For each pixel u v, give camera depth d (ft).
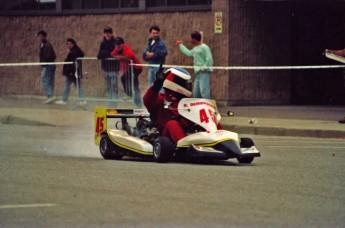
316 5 158.71
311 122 127.24
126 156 88.69
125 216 56.95
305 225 54.95
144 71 165.37
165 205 60.70
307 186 69.77
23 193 64.90
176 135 82.89
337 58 124.06
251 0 155.94
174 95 85.46
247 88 156.66
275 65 158.51
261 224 55.06
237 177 74.08
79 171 76.84
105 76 150.41
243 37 156.25
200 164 82.94
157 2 164.76
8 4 182.29
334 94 162.91
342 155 93.61
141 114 88.02
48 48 163.22
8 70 181.88
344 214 58.44
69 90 159.43
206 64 148.97
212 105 84.74
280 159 89.10
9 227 53.67
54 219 55.93
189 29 160.66
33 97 179.63
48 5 177.99
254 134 123.13
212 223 55.16
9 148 98.63
